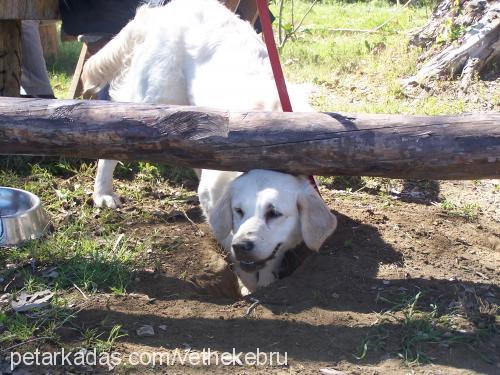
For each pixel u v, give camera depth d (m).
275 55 1.41
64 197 1.79
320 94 2.75
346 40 3.68
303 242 1.51
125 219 1.71
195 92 1.71
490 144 1.23
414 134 1.26
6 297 1.32
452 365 1.15
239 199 1.34
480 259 1.53
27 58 2.54
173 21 1.80
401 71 2.90
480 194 1.97
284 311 1.29
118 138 1.30
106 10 2.23
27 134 1.32
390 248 1.55
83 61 2.53
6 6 1.83
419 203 1.88
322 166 1.29
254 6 2.62
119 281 1.39
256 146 1.29
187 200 1.84
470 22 2.82
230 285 1.51
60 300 1.30
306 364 1.14
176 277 1.44
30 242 1.51
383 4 5.12
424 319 1.25
